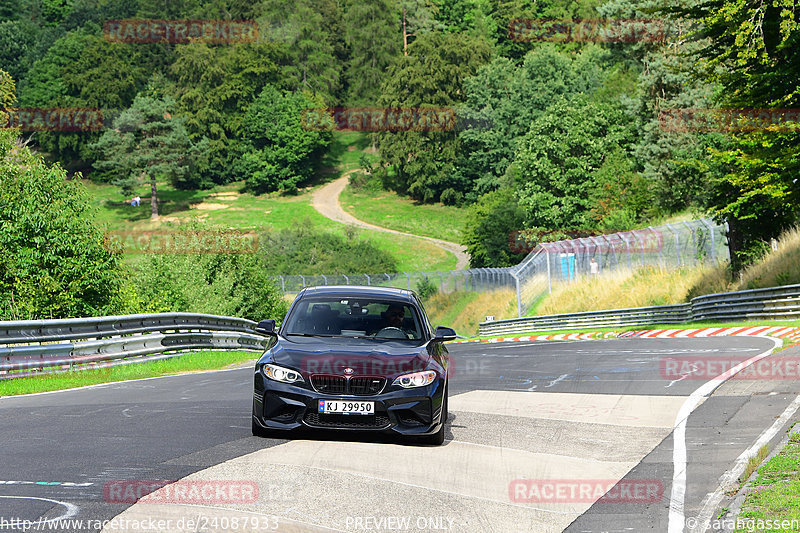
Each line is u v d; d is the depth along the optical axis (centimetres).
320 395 1630
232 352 5216
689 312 7075
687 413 2020
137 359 3912
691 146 10888
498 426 1939
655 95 12775
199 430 1795
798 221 7044
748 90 5228
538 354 4219
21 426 1839
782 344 3612
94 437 1694
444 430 1881
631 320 8094
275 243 19212
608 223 12394
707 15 5178
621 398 2325
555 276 11038
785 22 4541
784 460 1404
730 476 1364
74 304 5544
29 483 1272
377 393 1639
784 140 5238
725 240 8850
